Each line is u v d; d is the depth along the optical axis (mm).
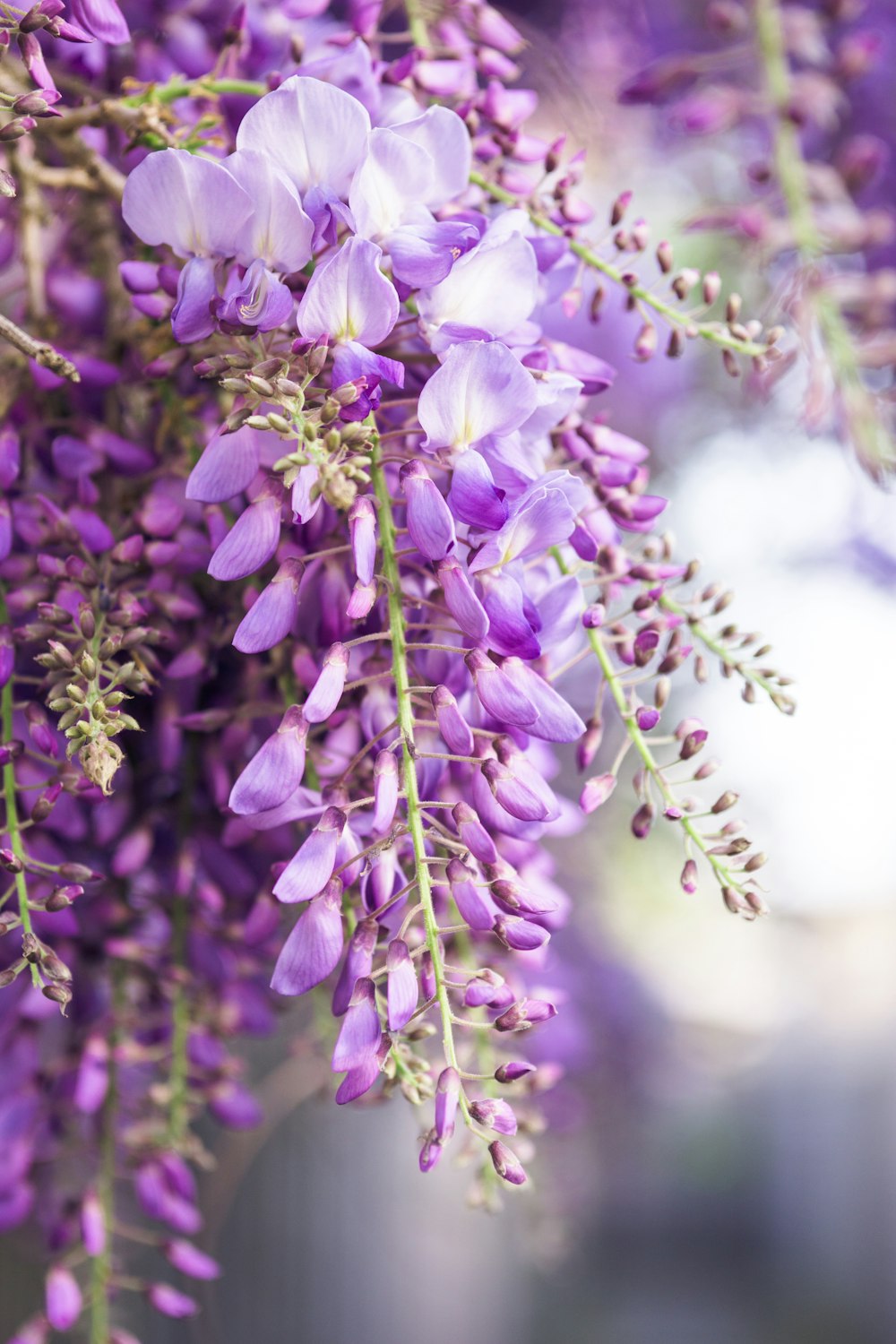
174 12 525
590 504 467
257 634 427
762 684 472
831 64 844
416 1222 1448
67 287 517
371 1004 416
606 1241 3754
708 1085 2131
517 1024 415
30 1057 528
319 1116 1222
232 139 476
